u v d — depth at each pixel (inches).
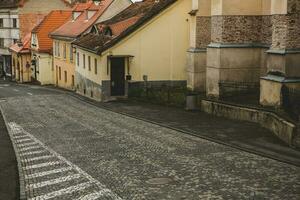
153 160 656.4
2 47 3208.7
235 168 597.9
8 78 3090.6
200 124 941.8
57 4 3090.6
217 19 1111.0
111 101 1477.6
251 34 1109.1
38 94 1876.2
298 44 885.2
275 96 890.1
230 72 1109.7
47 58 2439.7
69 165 652.1
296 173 569.3
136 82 1496.1
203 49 1301.7
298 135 695.7
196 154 684.7
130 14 1722.4
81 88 1814.7
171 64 1515.7
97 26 1740.9
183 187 526.0
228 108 993.5
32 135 926.4
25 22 3043.8
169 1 1478.8
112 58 1481.3
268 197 483.5
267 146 719.7
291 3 873.5
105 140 828.0
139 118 1076.5
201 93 1262.3
